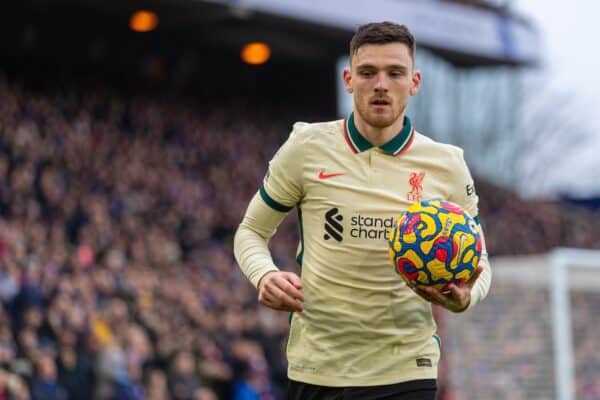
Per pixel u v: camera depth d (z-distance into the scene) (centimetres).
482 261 1711
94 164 7800
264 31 11225
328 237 1658
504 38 12194
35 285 4997
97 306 5262
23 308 4900
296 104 12631
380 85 1585
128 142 8675
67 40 10900
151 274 6103
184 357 5169
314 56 12306
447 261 1523
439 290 1552
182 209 8112
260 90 12425
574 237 13200
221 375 5409
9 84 9269
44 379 4362
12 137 7331
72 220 6638
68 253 5881
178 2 9850
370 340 1655
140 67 11425
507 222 12656
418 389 1652
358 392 1656
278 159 1708
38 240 5681
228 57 12138
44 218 6562
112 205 7388
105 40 11112
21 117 7769
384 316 1644
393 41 1592
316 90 12800
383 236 1634
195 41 11456
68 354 4578
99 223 6631
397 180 1648
